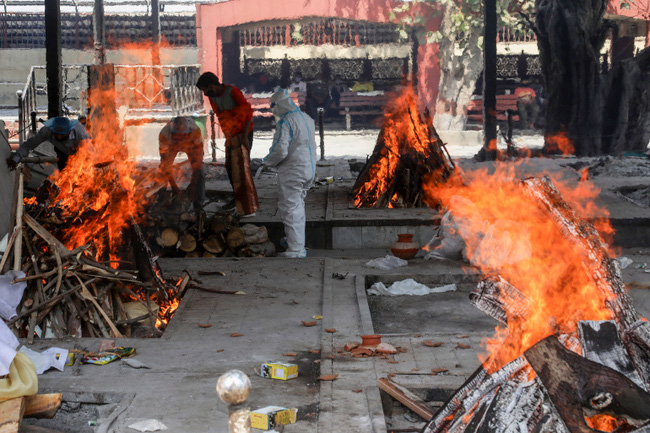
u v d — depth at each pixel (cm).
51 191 866
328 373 560
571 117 1997
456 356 592
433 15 2608
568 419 338
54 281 685
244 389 273
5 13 2936
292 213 989
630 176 1596
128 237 750
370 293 838
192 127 1092
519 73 3072
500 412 376
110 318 685
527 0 2570
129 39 2895
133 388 537
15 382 456
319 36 3184
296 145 972
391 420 512
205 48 2694
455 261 932
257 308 739
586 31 1961
